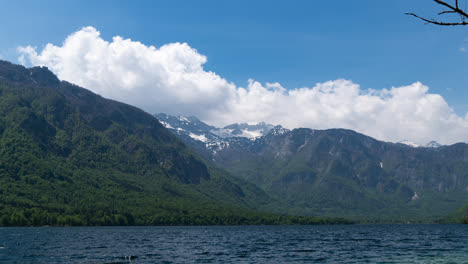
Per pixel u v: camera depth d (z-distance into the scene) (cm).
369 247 13088
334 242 16012
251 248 12725
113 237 18462
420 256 9812
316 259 9406
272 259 9444
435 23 2017
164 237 19275
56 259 9131
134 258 9462
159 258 9512
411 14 2066
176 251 11438
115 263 8475
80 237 17900
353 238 19288
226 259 9419
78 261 8781
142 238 18038
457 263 8212
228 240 17238
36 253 10369
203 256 10081
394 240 17325
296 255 10362
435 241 16262
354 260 9138
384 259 9275
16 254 10106
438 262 8431
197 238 18675
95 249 11706
